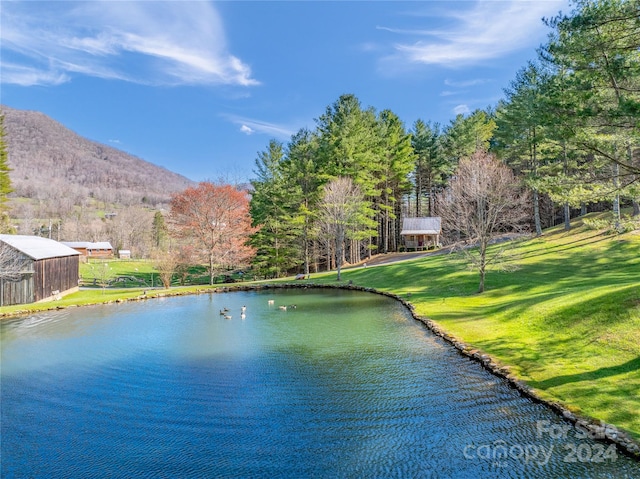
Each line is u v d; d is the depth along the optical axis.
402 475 6.66
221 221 37.06
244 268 41.97
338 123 40.16
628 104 9.45
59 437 8.30
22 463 7.37
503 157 35.38
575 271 21.86
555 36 11.99
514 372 10.62
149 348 15.02
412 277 28.41
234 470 6.98
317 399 9.83
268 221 41.00
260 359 13.22
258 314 21.28
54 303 26.20
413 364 12.16
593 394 8.77
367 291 27.34
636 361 9.66
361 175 38.97
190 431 8.41
